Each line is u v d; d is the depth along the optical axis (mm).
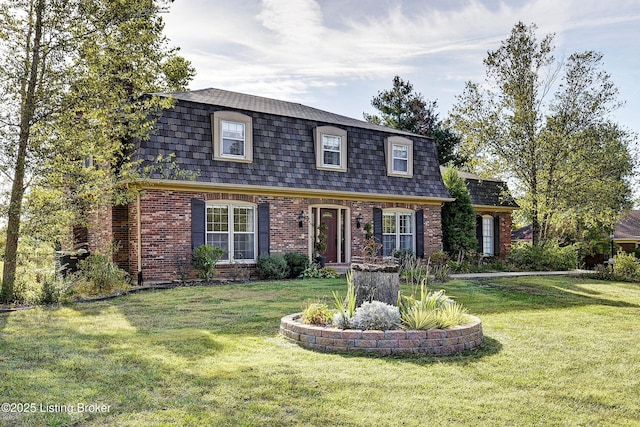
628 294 14133
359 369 5801
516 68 23062
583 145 22203
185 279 14930
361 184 18891
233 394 4945
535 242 24031
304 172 17516
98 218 16812
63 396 4875
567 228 27359
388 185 19703
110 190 13117
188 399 4809
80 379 5398
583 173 22625
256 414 4461
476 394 5074
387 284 7797
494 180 25922
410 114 40438
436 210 21422
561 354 6766
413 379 5488
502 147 23609
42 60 11836
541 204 23172
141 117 13344
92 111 12438
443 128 38125
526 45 22844
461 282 15734
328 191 17797
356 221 18953
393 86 41156
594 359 6520
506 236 25781
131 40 12867
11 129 11547
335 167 18344
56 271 12320
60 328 8125
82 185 12492
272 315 9234
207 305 10461
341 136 18672
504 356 6590
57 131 11945
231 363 6000
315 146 17984
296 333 7074
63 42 11844
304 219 17547
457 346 6773
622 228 31922
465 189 22312
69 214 12359
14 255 11844
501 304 11469
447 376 5633
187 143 15227
